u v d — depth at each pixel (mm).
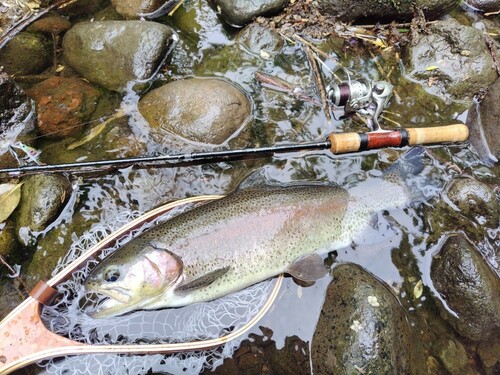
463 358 540
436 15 741
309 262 564
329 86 685
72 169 620
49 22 746
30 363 467
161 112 657
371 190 609
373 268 581
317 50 735
